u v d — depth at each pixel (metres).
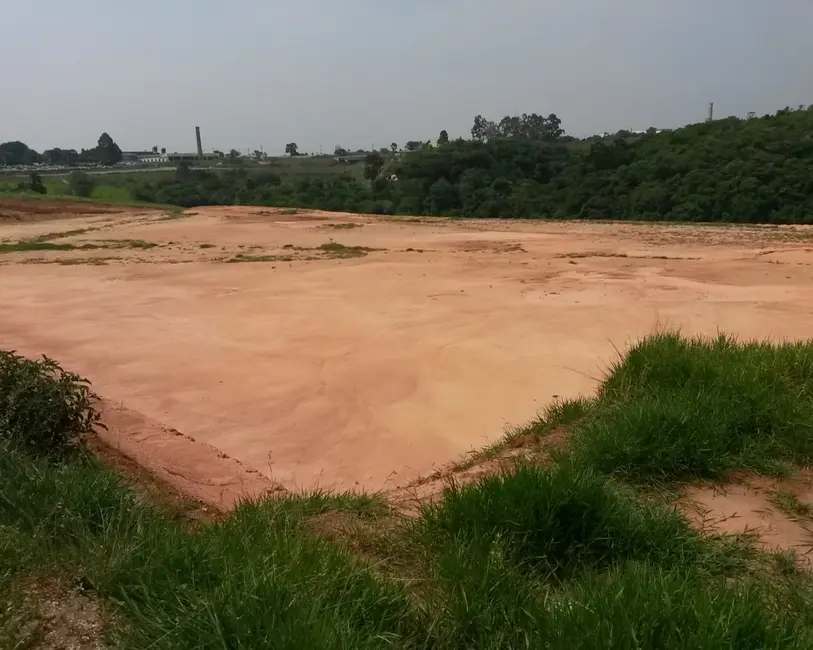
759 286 10.85
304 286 11.77
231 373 6.99
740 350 4.60
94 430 4.93
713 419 3.54
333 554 2.43
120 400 6.18
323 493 3.72
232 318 9.43
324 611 2.06
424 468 4.73
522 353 7.39
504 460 3.84
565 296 10.35
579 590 2.26
